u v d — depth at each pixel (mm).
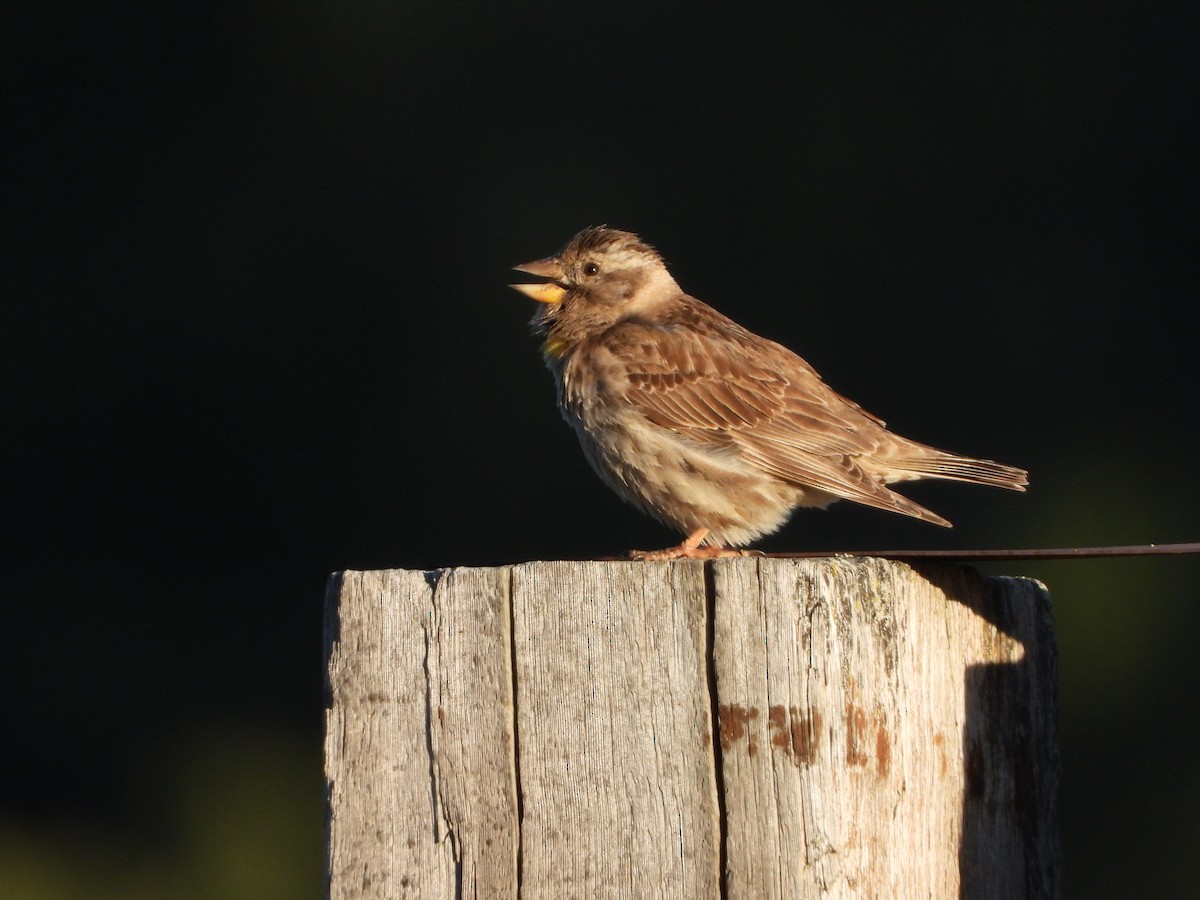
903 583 7574
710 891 7246
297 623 24062
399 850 7625
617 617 7480
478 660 7613
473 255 25062
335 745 7727
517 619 7586
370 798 7676
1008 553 7539
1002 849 8281
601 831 7402
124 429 25031
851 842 7230
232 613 24172
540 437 24188
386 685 7715
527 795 7500
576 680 7496
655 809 7348
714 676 7344
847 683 7281
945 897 7867
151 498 24844
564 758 7477
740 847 7242
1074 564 22141
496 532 23922
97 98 26000
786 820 7203
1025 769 8484
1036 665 8617
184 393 25109
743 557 7730
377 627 7742
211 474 24766
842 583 7355
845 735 7258
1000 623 8438
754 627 7316
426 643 7684
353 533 24391
